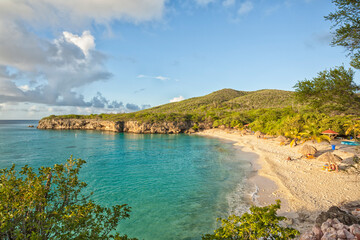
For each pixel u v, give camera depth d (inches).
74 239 181.6
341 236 323.0
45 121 5305.1
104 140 2812.5
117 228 537.0
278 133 2062.0
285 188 750.5
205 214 606.9
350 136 1717.5
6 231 172.9
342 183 754.8
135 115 5083.7
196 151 1824.6
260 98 6348.4
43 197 193.8
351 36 304.0
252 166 1168.8
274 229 255.3
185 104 7509.8
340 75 311.7
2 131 4419.3
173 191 803.4
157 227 541.6
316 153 1334.9
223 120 4065.0
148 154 1681.8
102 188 845.2
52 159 1504.7
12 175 201.5
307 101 370.0
